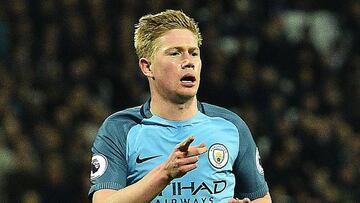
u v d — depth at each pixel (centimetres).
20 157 3156
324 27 4156
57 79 3550
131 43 3731
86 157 3192
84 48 3666
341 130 3622
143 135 1228
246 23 3944
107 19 3781
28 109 3441
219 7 3956
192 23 1225
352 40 4166
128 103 3594
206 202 1205
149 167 1213
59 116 3341
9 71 3606
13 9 3769
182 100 1220
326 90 3788
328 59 4047
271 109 3594
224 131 1246
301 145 3491
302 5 4159
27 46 3703
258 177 1273
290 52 3878
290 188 3378
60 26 3716
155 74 1223
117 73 3631
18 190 3114
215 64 3622
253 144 1274
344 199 3469
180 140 1223
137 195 1098
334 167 3519
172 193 1196
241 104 3603
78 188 3131
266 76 3712
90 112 3416
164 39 1210
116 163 1220
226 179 1223
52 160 3161
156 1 3853
